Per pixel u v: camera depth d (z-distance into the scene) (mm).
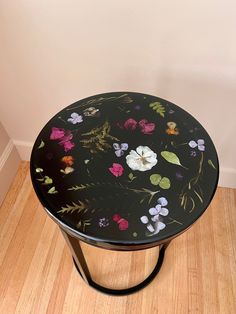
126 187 655
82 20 820
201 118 1039
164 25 795
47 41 890
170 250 1126
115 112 800
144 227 600
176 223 606
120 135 750
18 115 1172
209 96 960
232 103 967
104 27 827
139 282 1057
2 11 827
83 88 1017
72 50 902
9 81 1037
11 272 1073
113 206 626
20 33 879
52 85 1027
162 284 1051
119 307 1005
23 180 1317
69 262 1095
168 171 683
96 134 751
